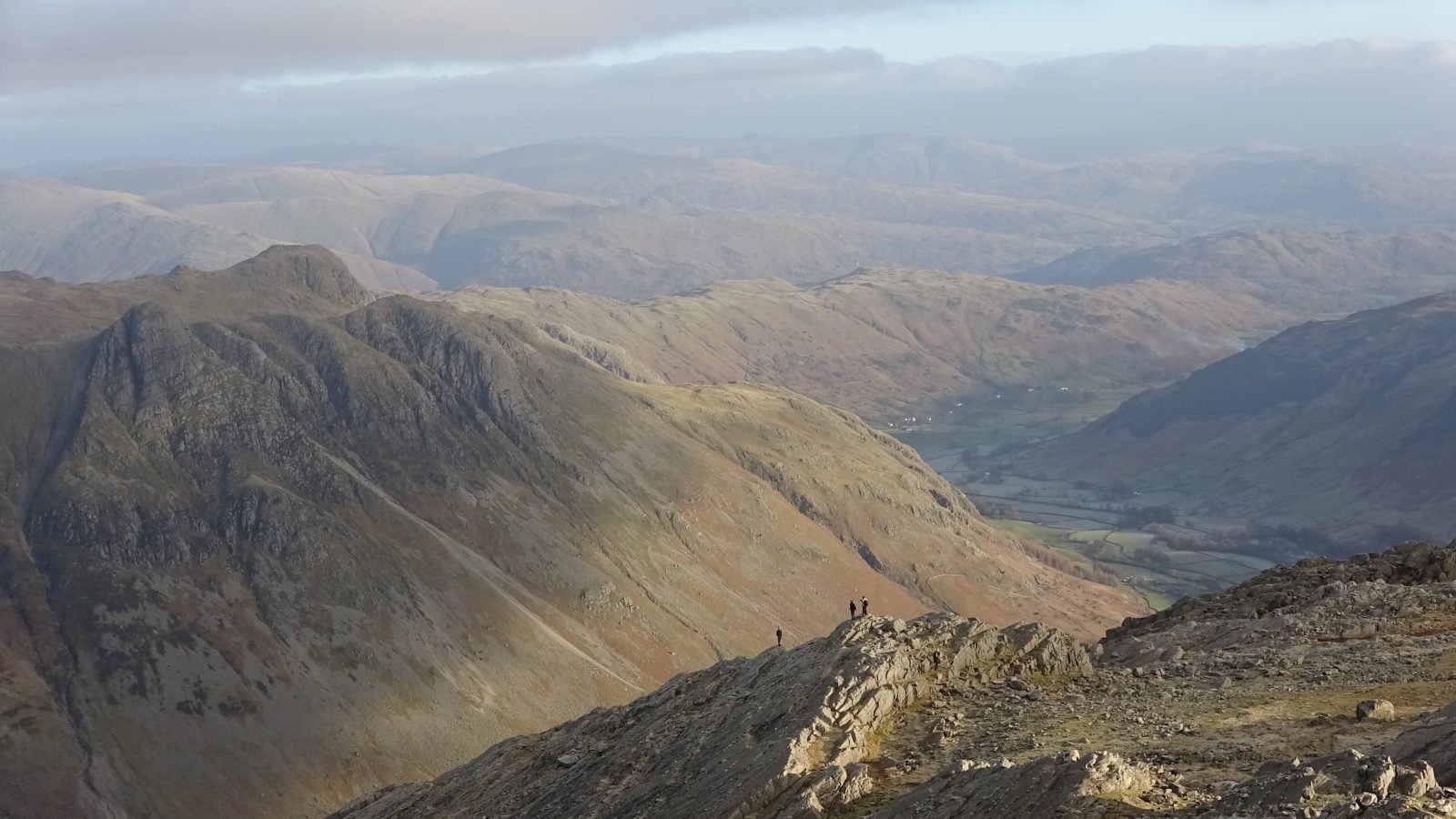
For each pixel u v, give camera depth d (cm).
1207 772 3750
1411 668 4738
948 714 4919
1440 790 2986
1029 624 5809
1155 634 6762
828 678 5109
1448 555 6888
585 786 5944
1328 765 3238
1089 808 3341
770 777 4372
